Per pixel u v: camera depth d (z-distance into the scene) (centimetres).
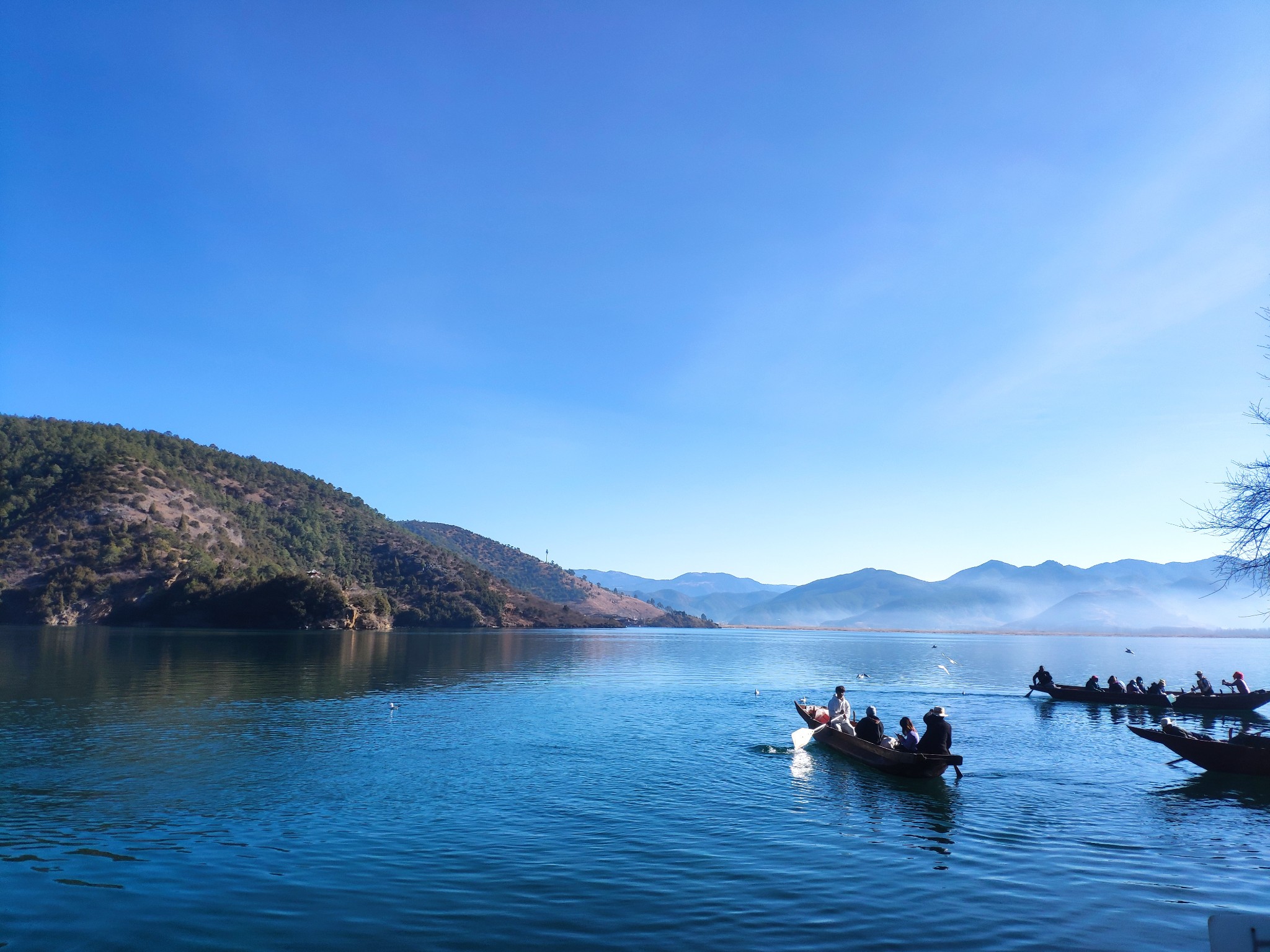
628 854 1622
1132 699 4712
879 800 2130
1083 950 1184
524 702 4438
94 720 3306
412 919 1270
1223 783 2381
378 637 14675
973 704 4691
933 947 1190
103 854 1564
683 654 11325
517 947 1168
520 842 1694
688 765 2570
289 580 17638
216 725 3234
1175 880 1498
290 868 1505
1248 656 13475
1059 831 1836
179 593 17625
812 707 3406
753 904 1354
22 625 16325
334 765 2462
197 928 1218
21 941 1162
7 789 2083
